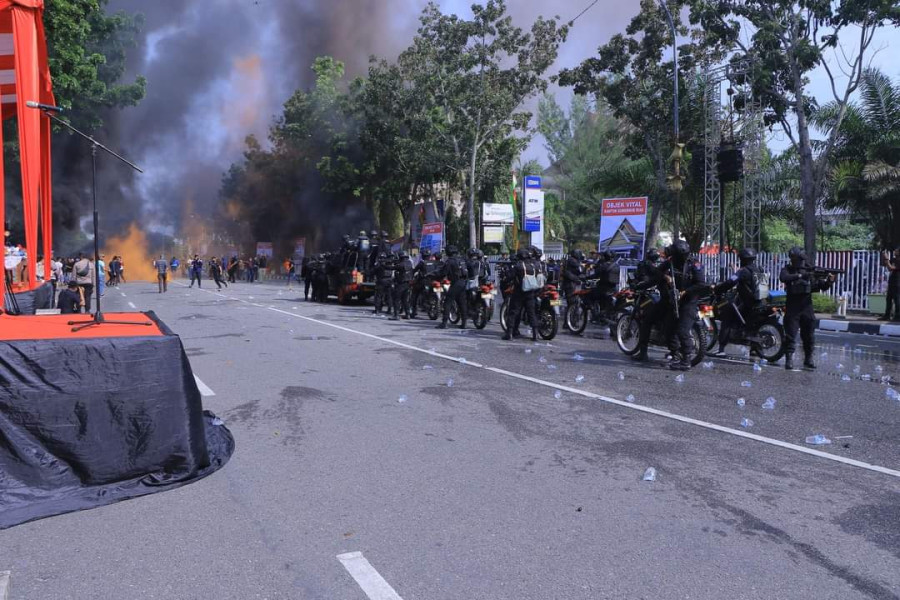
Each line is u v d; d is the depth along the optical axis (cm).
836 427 594
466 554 344
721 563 335
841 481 454
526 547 352
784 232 3359
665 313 936
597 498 423
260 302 2306
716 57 2620
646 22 2666
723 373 877
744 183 2356
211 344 1146
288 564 333
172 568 329
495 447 534
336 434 571
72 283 1577
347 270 2244
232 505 412
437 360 977
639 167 2933
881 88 2206
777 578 319
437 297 1652
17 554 345
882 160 2156
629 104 2769
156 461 446
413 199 4184
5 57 809
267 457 508
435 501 417
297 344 1152
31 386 414
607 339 1270
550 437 562
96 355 432
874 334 1477
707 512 400
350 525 381
